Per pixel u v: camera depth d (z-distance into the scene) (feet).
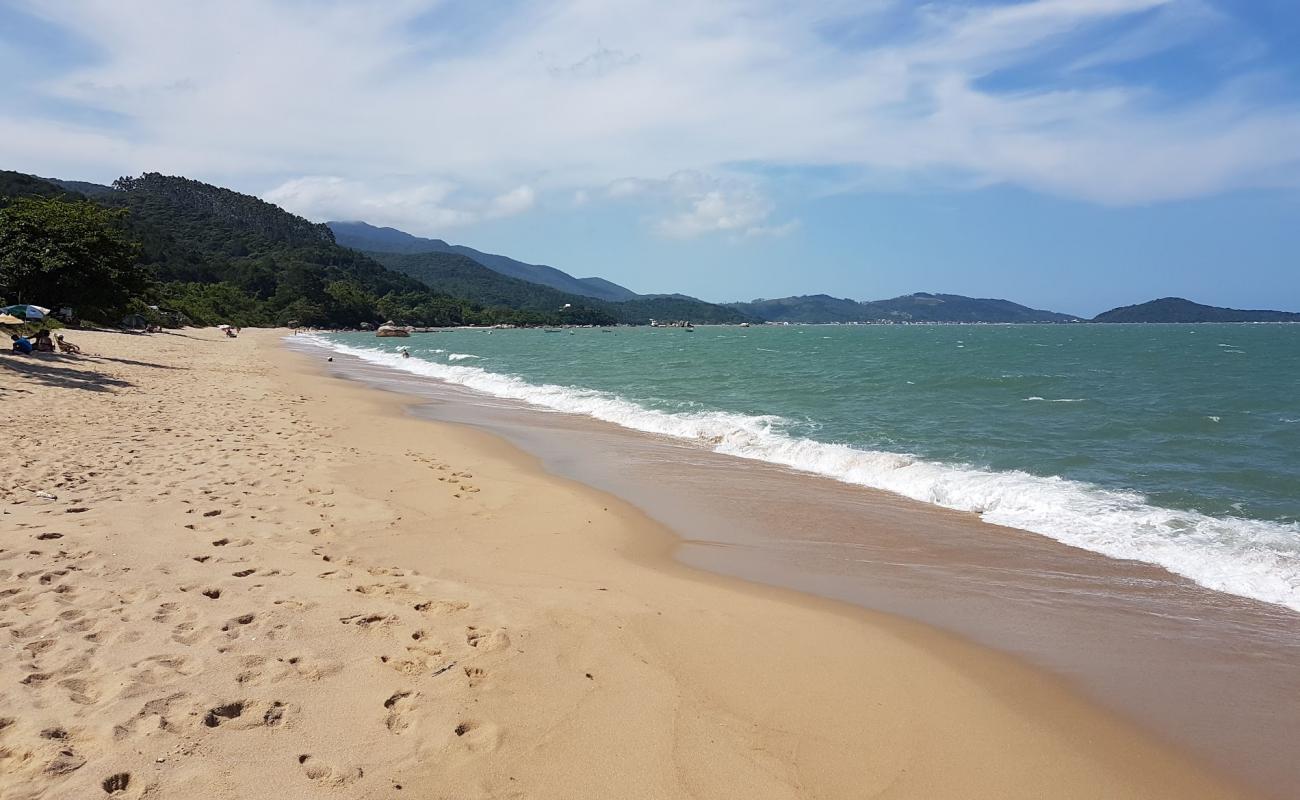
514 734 11.85
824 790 11.05
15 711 10.94
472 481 32.07
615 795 10.50
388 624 15.51
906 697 14.17
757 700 13.67
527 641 15.33
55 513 20.94
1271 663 16.14
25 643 13.08
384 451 37.73
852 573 22.03
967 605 19.44
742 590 20.08
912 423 51.85
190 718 11.22
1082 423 51.39
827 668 15.24
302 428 43.21
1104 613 18.95
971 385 81.05
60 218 125.08
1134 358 140.87
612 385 82.53
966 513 29.14
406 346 209.67
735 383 84.53
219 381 69.26
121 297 138.00
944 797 11.10
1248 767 12.26
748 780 11.12
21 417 36.35
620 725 12.37
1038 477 34.42
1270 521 27.04
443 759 10.98
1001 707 13.98
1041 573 22.11
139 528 20.30
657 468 37.45
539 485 32.04
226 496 25.04
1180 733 13.26
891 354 161.89
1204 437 45.68
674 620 17.28
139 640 13.62
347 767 10.53
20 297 114.62
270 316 342.85
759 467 37.93
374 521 24.04
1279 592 20.35
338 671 13.23
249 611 15.37
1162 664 16.02
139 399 48.73
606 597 18.49
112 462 28.45
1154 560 23.21
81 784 9.49
